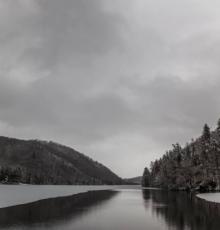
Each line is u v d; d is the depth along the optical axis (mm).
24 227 35031
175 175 187000
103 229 34562
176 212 50250
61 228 34781
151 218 43438
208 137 178250
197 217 43750
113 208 58156
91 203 69688
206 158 165375
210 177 139375
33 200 74188
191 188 151500
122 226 36500
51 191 131750
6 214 45469
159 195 110438
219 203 67938
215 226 35781
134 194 119438
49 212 49375
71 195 103312
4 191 120625
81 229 34469
